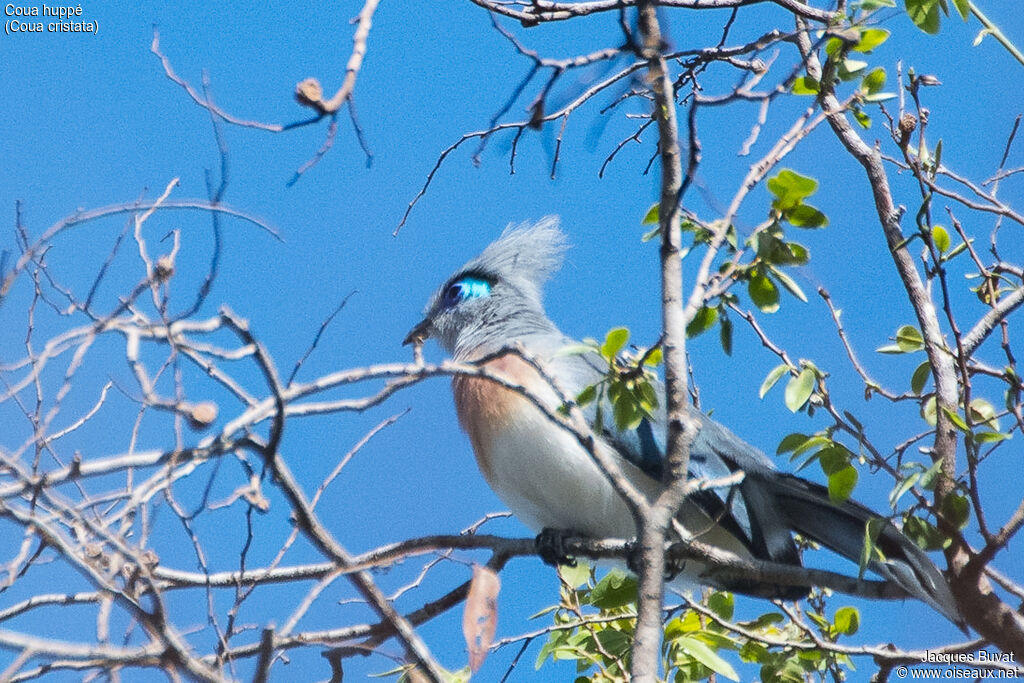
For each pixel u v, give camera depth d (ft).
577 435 24.84
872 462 30.32
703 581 36.04
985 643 30.12
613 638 32.22
